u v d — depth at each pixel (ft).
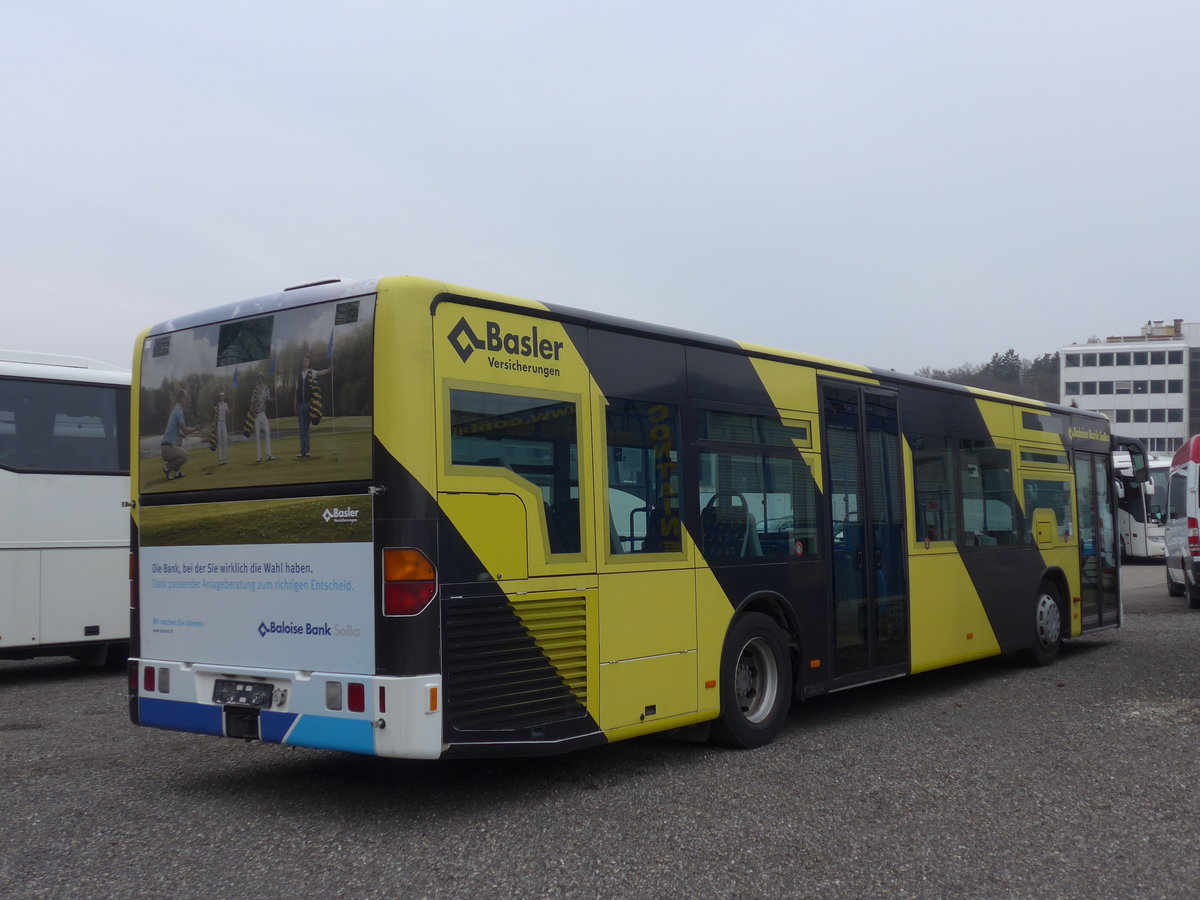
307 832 19.52
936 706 32.37
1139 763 24.54
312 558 20.24
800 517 28.73
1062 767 24.23
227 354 21.97
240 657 21.38
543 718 21.04
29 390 39.65
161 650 22.89
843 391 30.94
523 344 21.38
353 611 19.62
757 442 27.48
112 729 29.76
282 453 20.81
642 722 23.27
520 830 19.60
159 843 18.89
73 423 40.57
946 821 20.07
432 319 19.79
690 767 24.66
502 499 20.61
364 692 19.29
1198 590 64.23
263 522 21.02
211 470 22.04
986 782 22.98
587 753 26.27
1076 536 43.57
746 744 26.37
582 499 22.29
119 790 22.68
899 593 32.35
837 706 32.71
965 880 16.88
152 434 23.29
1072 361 328.29
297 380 20.70
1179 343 317.42
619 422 23.44
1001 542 38.19
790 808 21.02
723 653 25.76
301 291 21.01
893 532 32.37
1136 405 321.93
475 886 16.61
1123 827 19.69
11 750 26.81
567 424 22.16
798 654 28.40
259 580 21.09
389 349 19.43
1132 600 70.74
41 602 39.24
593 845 18.67
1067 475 43.37
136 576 23.44
